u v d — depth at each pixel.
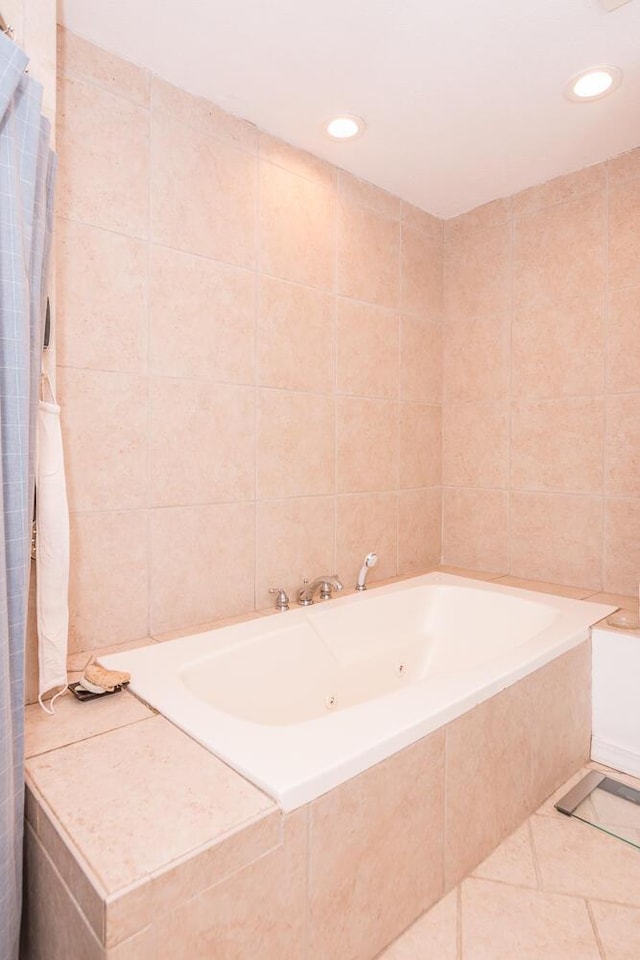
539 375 2.26
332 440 2.08
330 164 2.04
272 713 1.59
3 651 0.88
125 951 0.70
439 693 1.24
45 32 1.16
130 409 1.53
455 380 2.53
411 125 1.80
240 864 0.81
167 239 1.58
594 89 1.62
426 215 2.46
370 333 2.21
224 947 0.80
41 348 1.12
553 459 2.23
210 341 1.69
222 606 1.76
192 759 0.99
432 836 1.16
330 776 0.93
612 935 1.11
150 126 1.54
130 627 1.57
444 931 1.12
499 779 1.35
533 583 2.25
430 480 2.53
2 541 0.90
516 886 1.24
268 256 1.84
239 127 1.75
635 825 1.45
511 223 2.32
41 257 1.09
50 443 1.18
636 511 2.02
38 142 1.04
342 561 2.14
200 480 1.69
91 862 0.74
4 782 0.87
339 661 1.83
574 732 1.67
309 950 0.92
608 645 1.71
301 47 1.44
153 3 1.29
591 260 2.10
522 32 1.39
